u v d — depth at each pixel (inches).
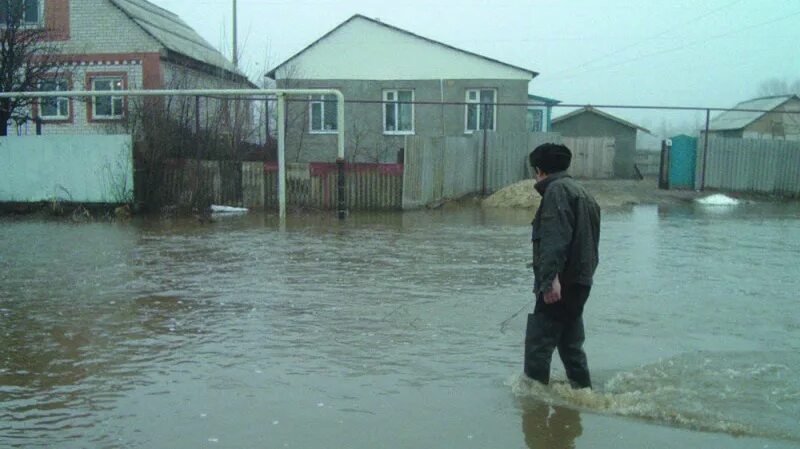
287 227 543.2
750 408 170.1
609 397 175.8
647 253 419.8
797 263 385.4
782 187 858.1
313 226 549.6
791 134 1480.1
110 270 356.2
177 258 393.7
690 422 161.9
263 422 163.5
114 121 711.1
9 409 171.9
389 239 473.1
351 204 668.1
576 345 183.2
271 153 745.0
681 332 242.8
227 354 215.2
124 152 629.9
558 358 214.4
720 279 338.0
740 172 856.9
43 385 188.7
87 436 156.1
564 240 172.4
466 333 238.7
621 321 257.4
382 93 984.9
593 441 152.6
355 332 239.8
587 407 171.8
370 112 981.8
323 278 335.0
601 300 291.3
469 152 778.2
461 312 267.7
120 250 423.5
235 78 971.3
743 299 294.4
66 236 489.4
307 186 656.4
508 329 243.9
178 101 703.1
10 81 686.5
